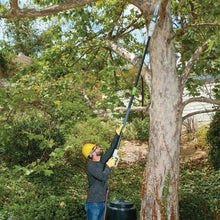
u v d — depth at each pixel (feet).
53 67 20.68
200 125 39.17
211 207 19.62
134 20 23.45
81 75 20.70
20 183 23.95
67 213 17.16
